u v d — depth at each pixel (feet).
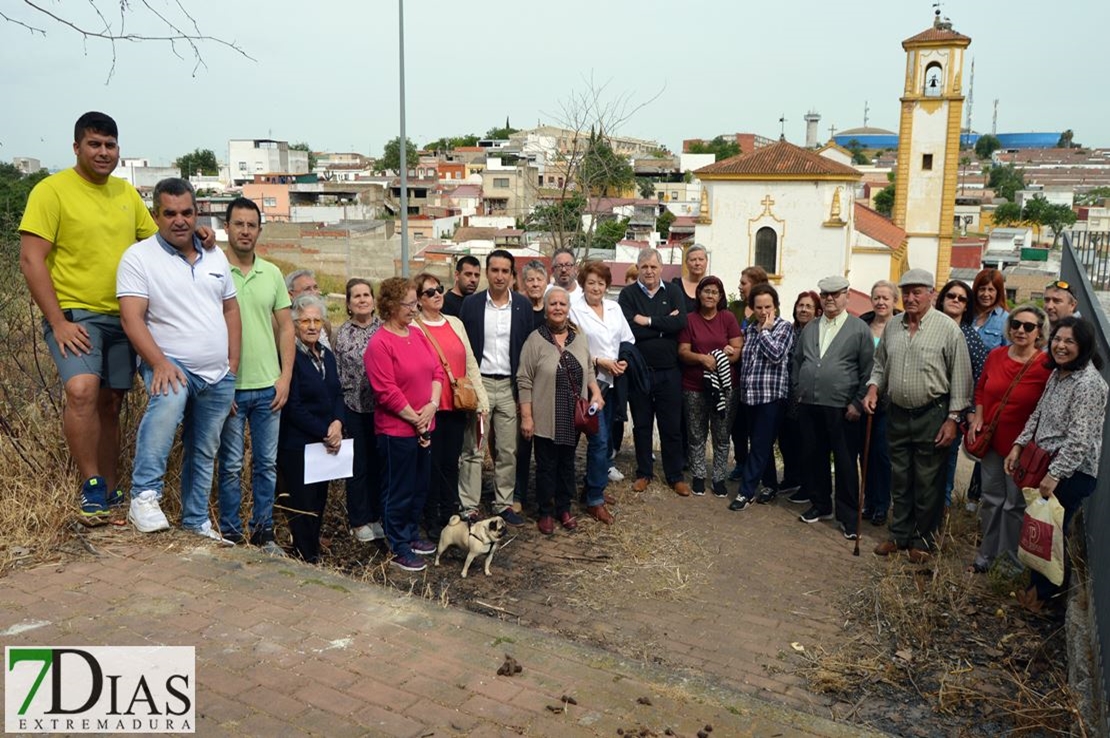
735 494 24.16
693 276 23.82
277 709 9.75
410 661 11.04
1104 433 16.71
